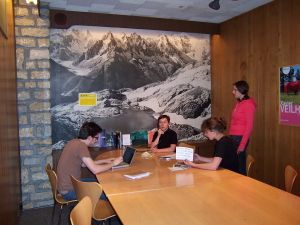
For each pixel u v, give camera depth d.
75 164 2.65
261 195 1.82
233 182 2.11
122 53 4.38
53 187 2.59
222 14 4.25
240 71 4.26
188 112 4.78
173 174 2.38
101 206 2.38
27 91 3.59
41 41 3.63
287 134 3.49
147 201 1.75
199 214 1.54
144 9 4.00
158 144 3.67
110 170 2.60
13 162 2.86
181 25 4.52
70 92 4.17
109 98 4.35
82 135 2.73
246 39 4.13
